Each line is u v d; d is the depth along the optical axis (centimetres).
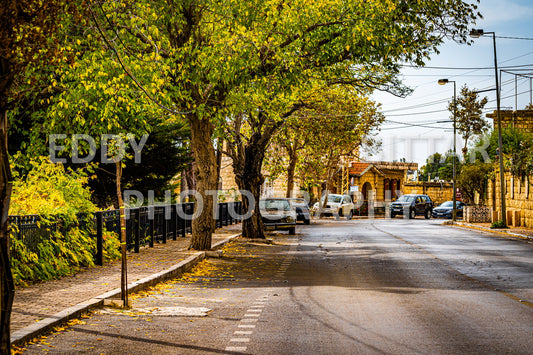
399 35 1817
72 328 857
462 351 732
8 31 588
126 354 720
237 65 1673
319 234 3391
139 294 1197
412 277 1528
